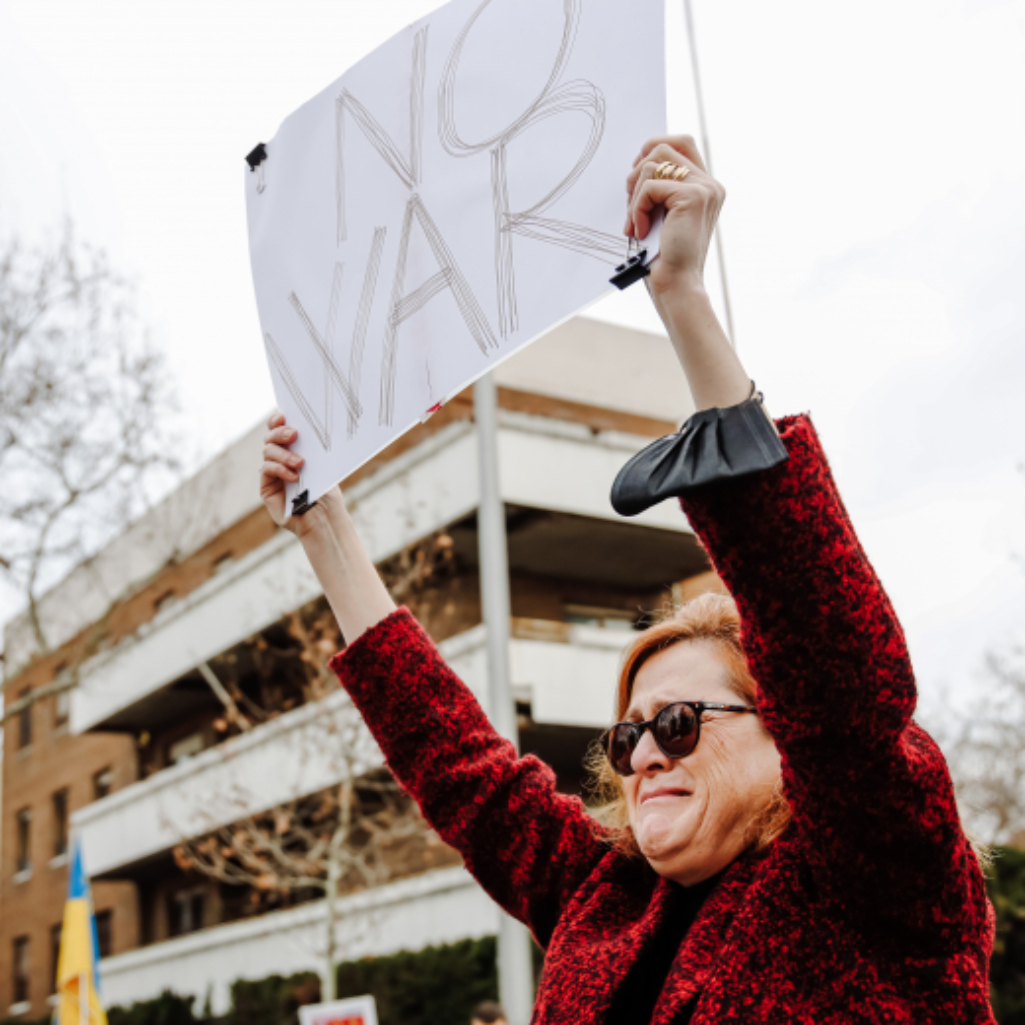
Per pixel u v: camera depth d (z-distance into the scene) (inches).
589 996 63.0
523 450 621.9
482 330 68.4
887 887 53.4
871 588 52.7
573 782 709.9
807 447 53.5
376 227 77.4
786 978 55.4
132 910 993.5
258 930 740.0
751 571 52.2
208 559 877.8
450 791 81.7
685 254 54.6
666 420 780.6
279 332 82.8
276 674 862.5
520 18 70.2
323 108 83.2
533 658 600.1
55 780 1137.4
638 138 62.2
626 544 685.3
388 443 73.7
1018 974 395.9
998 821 845.2
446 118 73.6
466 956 551.8
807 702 52.0
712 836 63.4
